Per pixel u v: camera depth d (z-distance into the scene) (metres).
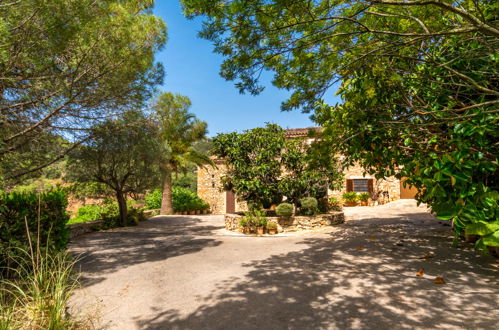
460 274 4.54
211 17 3.09
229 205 21.59
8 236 4.94
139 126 8.11
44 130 6.23
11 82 5.03
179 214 20.75
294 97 4.32
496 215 2.51
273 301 3.90
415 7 3.58
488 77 3.53
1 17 4.03
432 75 3.42
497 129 3.14
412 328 3.00
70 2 4.20
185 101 19.19
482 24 2.49
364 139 4.59
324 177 10.73
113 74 6.12
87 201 22.33
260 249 7.37
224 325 3.28
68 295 3.62
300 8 2.91
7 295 4.04
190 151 20.36
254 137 11.38
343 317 3.33
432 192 3.17
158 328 3.26
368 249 6.55
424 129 3.83
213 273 5.36
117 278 5.20
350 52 3.85
